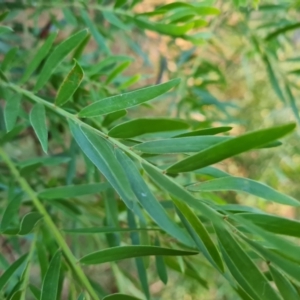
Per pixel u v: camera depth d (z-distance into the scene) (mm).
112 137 340
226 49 876
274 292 299
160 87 347
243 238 310
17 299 363
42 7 565
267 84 948
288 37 767
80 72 362
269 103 962
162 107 818
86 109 354
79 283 376
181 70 717
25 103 626
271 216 310
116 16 558
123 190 318
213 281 811
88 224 537
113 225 467
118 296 341
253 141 290
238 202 906
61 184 583
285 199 318
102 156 330
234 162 952
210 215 310
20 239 643
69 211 456
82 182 585
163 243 478
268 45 631
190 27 480
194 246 361
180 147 329
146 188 324
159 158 568
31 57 578
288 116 911
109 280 784
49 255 441
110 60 526
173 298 915
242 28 648
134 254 352
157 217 321
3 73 409
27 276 381
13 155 683
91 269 771
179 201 320
